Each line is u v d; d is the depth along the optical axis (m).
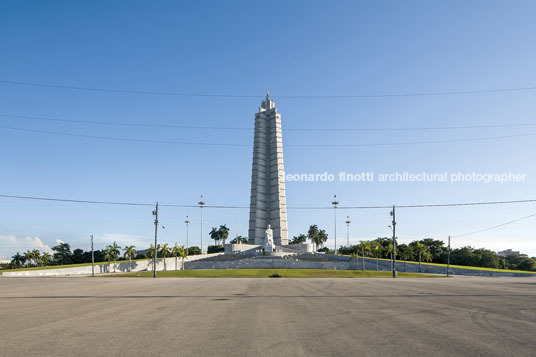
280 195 143.75
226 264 111.25
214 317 14.68
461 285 37.84
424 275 80.25
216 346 9.61
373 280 48.94
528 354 8.84
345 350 9.20
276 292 27.94
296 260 110.38
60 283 42.91
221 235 180.38
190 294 26.23
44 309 17.55
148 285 37.78
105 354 8.82
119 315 15.30
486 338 10.63
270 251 129.38
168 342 10.08
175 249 114.50
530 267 162.12
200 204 138.62
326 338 10.61
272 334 11.19
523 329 12.07
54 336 10.94
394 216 64.19
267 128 152.62
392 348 9.41
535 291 29.38
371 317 14.66
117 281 47.28
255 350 9.18
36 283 43.09
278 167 145.88
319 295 25.14
